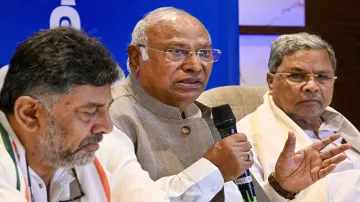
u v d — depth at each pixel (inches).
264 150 109.3
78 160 63.8
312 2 181.8
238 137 83.9
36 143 63.4
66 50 59.5
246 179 86.1
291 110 113.5
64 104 60.7
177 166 91.0
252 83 172.9
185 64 91.1
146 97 92.8
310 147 95.2
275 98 115.7
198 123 93.2
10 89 61.1
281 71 113.8
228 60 120.8
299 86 112.1
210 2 117.3
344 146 93.8
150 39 91.9
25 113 61.2
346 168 112.7
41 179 66.1
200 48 92.1
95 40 62.1
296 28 178.7
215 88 124.3
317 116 115.0
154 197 75.0
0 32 103.9
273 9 176.6
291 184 94.7
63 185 67.7
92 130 62.8
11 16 104.4
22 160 63.9
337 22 185.3
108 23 111.0
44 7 106.3
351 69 189.2
